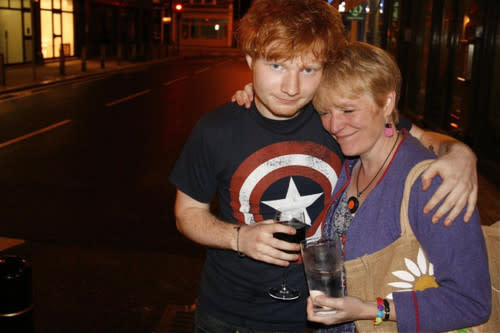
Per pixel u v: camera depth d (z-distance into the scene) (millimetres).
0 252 3260
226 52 42250
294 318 2064
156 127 9930
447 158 1571
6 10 19797
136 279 4082
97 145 8266
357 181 1879
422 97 11391
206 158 2037
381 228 1646
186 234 2031
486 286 1496
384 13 14086
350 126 1708
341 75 1652
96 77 18812
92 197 5859
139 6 33281
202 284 2195
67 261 4324
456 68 8680
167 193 6078
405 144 1686
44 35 23281
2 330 2119
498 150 6660
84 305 3703
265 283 2035
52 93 13992
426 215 1534
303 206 2057
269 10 1700
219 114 2035
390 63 1675
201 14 48469
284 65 1730
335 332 1876
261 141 2000
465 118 8031
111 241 4738
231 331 2113
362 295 1677
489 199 5832
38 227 4988
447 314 1492
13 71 18672
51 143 8273
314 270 1586
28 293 2166
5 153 7566
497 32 6844
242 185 2029
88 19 26984
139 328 3455
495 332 1639
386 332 1646
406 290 1599
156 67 25047
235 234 1863
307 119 2012
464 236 1492
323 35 1650
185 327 3447
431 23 9953
